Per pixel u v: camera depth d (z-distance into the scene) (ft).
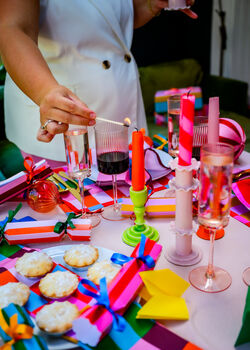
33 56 3.55
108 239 2.89
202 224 2.18
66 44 4.57
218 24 11.74
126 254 2.69
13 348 1.81
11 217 3.02
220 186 2.00
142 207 2.78
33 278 2.43
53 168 4.76
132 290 2.16
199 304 2.16
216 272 2.42
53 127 3.22
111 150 2.92
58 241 2.89
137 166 2.63
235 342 1.85
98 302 1.99
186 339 1.93
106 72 4.91
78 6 4.46
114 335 1.93
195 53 11.64
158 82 10.05
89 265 2.49
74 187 3.71
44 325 1.92
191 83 10.40
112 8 4.68
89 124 3.16
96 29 4.65
